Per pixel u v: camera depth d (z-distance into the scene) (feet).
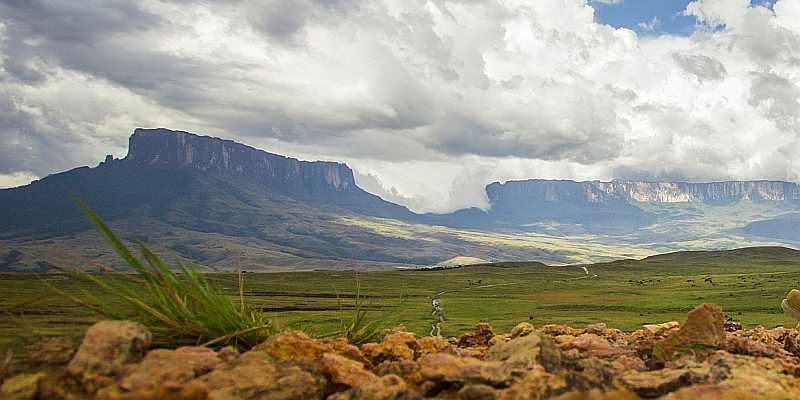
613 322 248.93
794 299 40.63
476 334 34.94
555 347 22.12
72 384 16.66
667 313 311.47
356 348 23.52
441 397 19.53
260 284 450.30
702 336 26.12
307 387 17.89
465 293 495.82
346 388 19.44
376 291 481.46
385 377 19.04
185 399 14.88
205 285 24.48
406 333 27.32
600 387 18.88
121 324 18.88
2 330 20.77
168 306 22.48
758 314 286.25
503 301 402.31
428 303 335.26
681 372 20.52
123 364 17.74
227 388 16.92
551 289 558.97
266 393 17.11
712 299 404.77
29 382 16.17
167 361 17.97
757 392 18.25
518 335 31.89
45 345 19.38
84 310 23.02
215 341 21.72
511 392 17.76
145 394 14.70
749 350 26.48
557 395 17.70
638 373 21.26
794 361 26.27
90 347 17.72
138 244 22.53
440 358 21.43
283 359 19.77
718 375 20.40
